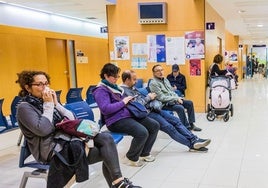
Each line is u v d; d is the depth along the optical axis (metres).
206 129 5.64
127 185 2.56
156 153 4.34
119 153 4.38
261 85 15.48
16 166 3.97
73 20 10.86
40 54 9.19
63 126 2.52
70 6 8.12
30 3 7.75
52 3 7.69
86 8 8.44
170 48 7.31
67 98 5.81
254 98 10.02
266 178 3.31
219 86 6.34
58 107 2.70
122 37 7.57
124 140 5.05
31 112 2.43
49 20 9.58
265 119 6.41
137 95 4.23
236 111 7.52
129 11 7.45
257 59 29.58
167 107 5.29
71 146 2.46
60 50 10.40
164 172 3.60
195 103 7.33
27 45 8.66
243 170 3.57
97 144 2.70
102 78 3.80
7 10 7.95
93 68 12.30
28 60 8.70
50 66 9.91
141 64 7.52
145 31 7.41
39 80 2.54
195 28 7.10
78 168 2.45
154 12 7.13
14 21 8.20
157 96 5.11
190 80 7.29
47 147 2.44
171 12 7.21
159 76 5.20
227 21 11.50
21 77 2.56
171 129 4.27
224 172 3.53
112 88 3.78
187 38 7.18
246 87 14.42
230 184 3.19
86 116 3.58
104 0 7.07
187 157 4.11
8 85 8.00
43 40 9.30
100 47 12.83
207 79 7.36
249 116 6.80
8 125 4.30
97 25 12.54
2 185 3.36
